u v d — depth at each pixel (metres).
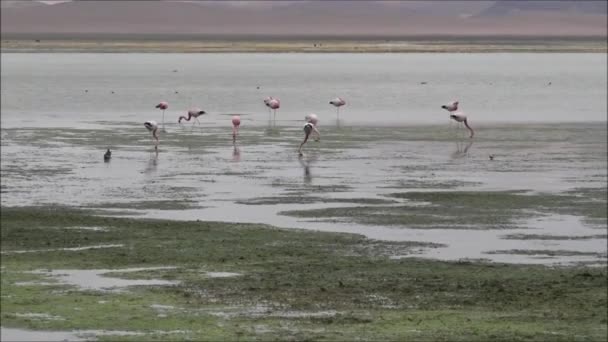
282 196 40.84
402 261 29.39
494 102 92.88
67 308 23.75
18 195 40.72
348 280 26.91
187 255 29.81
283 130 66.69
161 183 44.09
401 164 50.28
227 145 58.12
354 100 94.69
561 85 118.75
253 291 25.61
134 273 27.55
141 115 77.12
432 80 128.38
